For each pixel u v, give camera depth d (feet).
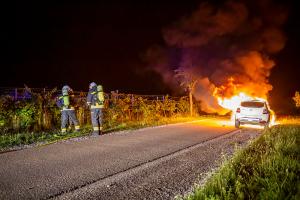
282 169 19.61
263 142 31.81
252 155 24.99
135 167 21.65
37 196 15.65
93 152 26.40
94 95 37.17
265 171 19.49
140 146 29.81
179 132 41.81
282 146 27.17
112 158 24.20
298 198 14.56
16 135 34.55
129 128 45.06
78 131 38.96
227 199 14.85
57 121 43.19
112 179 18.76
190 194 15.83
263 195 15.33
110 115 51.75
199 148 29.45
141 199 15.66
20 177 18.62
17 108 38.60
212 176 18.83
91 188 17.08
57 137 34.73
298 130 39.60
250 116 47.80
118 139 34.09
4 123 36.70
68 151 26.66
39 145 29.53
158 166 22.11
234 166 21.07
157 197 15.97
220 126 52.29
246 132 44.19
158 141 33.14
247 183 17.43
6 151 26.32
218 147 30.27
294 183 17.01
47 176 18.97
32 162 22.35
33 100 41.16
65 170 20.39
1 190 16.33
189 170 21.17
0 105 37.29
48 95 43.14
